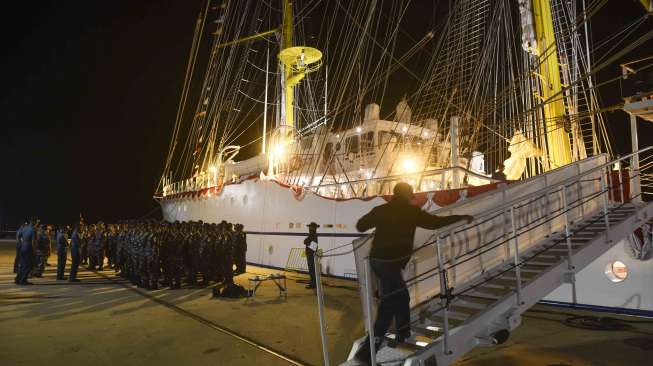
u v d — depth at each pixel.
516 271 4.88
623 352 5.68
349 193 14.69
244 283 12.20
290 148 18.12
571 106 11.34
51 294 10.33
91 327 7.00
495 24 13.84
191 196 23.58
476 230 5.92
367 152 14.77
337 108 14.43
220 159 22.92
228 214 19.23
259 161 20.58
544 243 6.49
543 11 11.15
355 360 4.27
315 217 13.77
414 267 5.08
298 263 14.30
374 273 4.48
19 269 12.01
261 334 6.59
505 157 14.12
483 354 5.62
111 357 5.43
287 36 20.67
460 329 4.34
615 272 8.12
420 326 4.80
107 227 17.73
